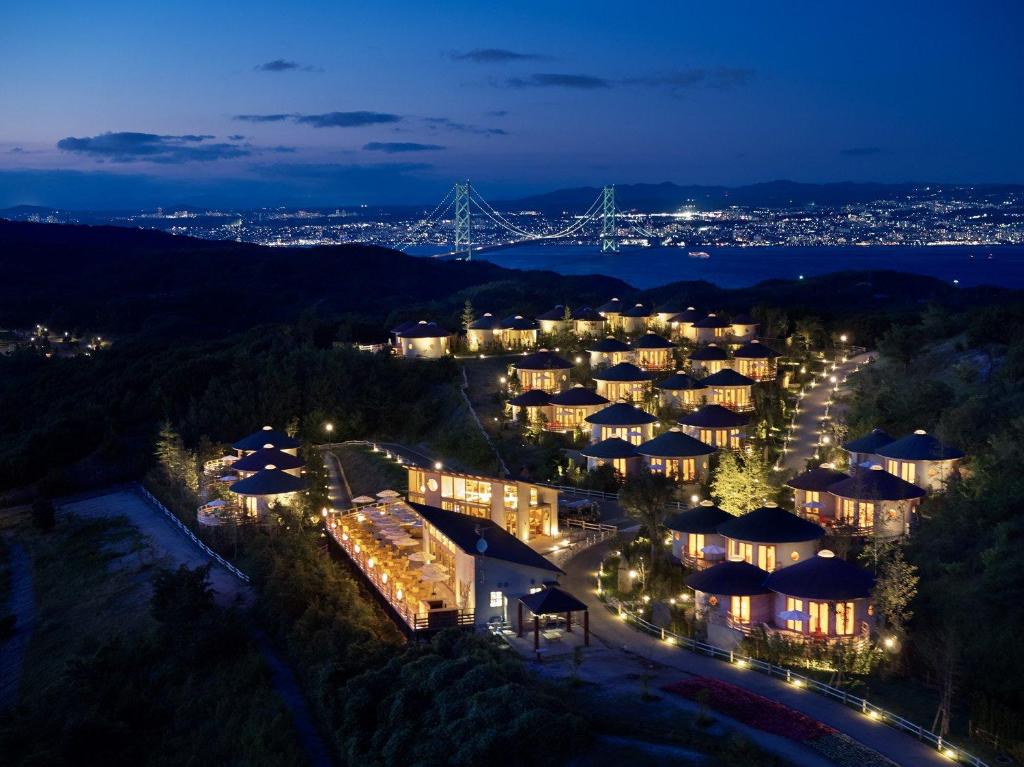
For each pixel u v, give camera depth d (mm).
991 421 61250
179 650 52219
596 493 71375
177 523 76750
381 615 52344
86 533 78562
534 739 34250
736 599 44875
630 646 44594
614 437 77062
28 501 91062
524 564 48250
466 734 35156
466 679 38031
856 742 33562
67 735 45219
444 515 56156
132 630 59219
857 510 54906
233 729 44312
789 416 83875
